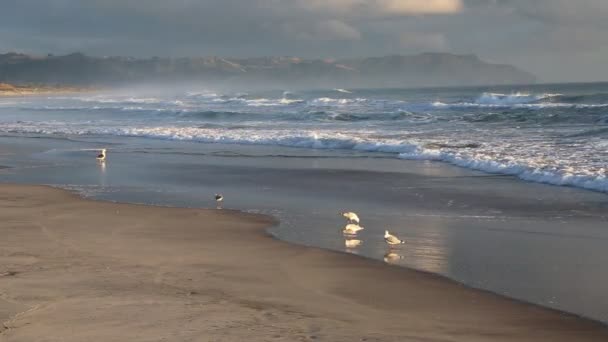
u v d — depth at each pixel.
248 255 10.16
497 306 7.68
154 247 10.66
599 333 6.76
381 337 6.45
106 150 28.36
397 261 9.85
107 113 54.47
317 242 11.23
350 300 7.86
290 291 8.19
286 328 6.62
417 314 7.34
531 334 6.70
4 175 21.17
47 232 11.84
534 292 8.25
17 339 6.12
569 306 7.68
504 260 9.91
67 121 47.59
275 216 13.74
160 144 30.72
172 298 7.62
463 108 45.34
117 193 17.14
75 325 6.54
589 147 21.98
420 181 18.25
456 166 20.97
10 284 8.08
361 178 19.19
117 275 8.69
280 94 109.06
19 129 40.66
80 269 8.98
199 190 17.58
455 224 12.71
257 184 18.56
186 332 6.39
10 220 13.07
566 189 16.16
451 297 8.03
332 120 40.28
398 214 13.87
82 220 13.12
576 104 43.59
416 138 27.91
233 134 32.56
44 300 7.39
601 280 8.77
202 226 12.59
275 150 27.16
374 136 29.39
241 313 7.10
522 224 12.58
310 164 22.59
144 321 6.70
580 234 11.60
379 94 112.12
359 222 13.07
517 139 25.69
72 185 18.67
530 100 52.78
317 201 15.67
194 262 9.64
